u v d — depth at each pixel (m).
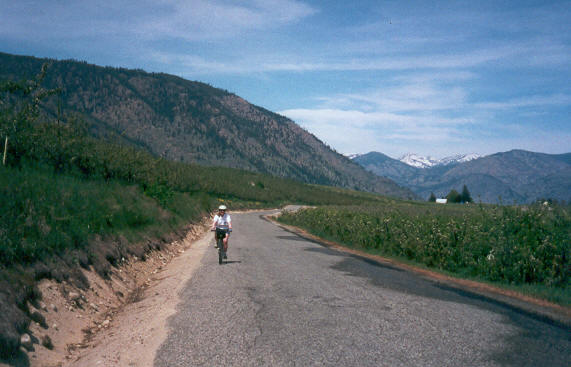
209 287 7.93
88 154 15.18
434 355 4.35
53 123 13.89
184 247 16.52
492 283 9.30
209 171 106.62
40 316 4.91
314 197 157.50
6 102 11.80
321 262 11.88
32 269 5.72
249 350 4.45
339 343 4.68
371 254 15.33
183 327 5.30
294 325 5.37
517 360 4.26
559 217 10.26
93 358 4.40
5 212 6.40
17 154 11.21
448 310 6.36
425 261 12.31
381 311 6.16
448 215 15.77
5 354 3.85
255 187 127.19
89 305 6.34
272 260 12.03
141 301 7.32
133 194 16.44
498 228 10.64
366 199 195.00
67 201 9.04
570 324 5.78
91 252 8.03
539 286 8.76
